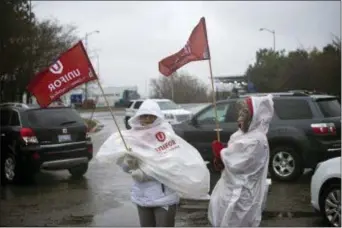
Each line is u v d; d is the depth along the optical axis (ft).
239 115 14.69
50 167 36.19
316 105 34.88
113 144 15.20
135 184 15.24
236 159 14.20
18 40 71.31
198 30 16.35
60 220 25.49
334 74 125.80
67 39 116.78
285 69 147.02
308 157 34.24
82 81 15.67
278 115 35.58
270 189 32.30
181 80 141.69
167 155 14.74
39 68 94.99
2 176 37.27
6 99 82.89
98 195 31.96
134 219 25.45
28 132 35.73
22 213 27.20
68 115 37.86
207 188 14.88
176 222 24.72
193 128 38.96
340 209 21.91
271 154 35.45
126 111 91.50
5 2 60.75
